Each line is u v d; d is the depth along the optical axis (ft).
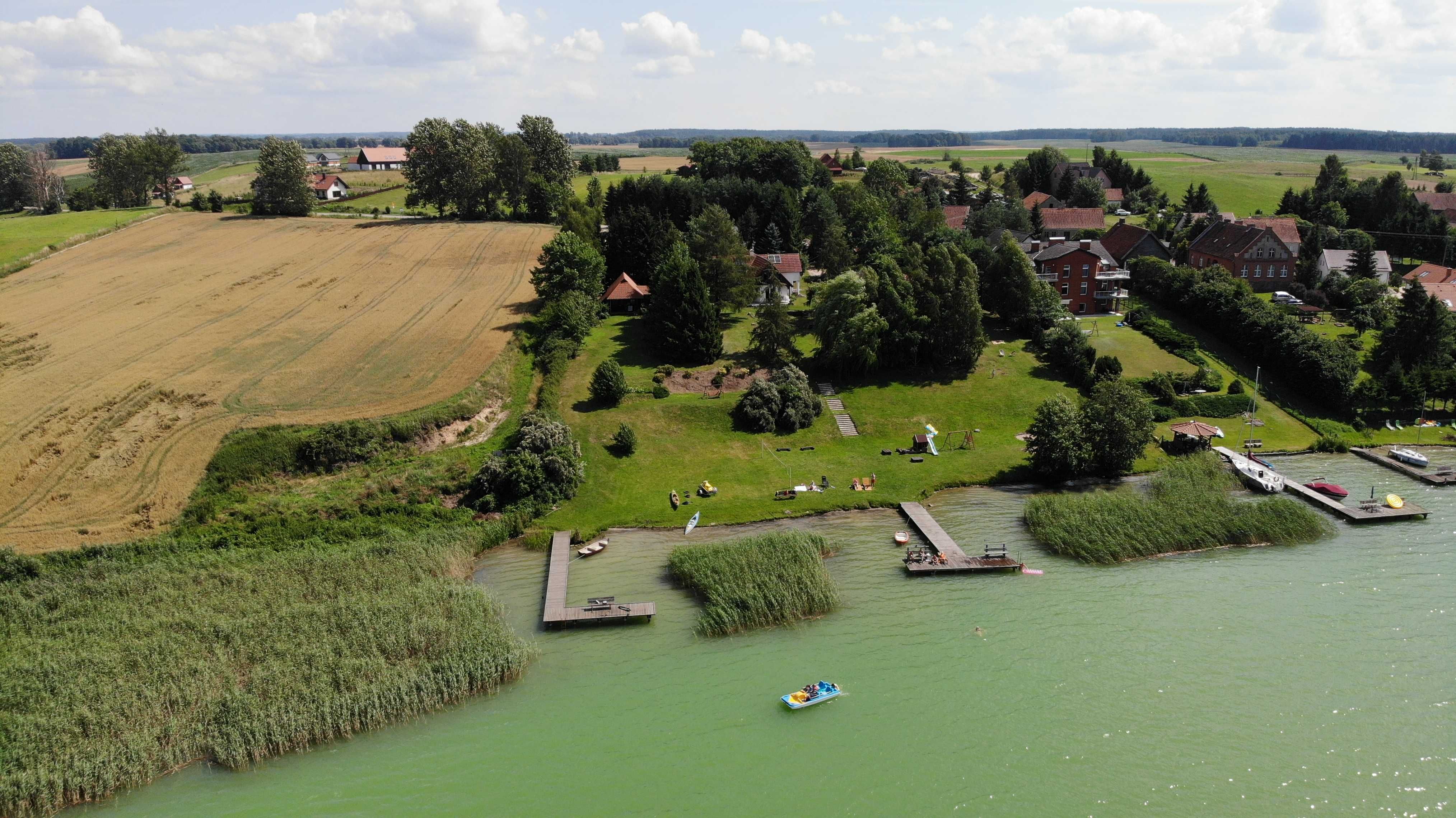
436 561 192.44
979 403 288.92
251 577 180.96
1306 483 238.68
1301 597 181.27
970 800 127.95
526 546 209.46
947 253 314.35
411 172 535.19
